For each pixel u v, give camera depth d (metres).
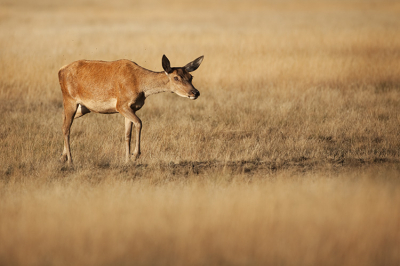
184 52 53.72
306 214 13.99
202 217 13.99
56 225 13.70
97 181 20.95
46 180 21.03
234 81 43.47
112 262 11.59
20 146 26.06
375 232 12.88
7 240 12.85
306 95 38.78
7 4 162.50
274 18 116.56
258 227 13.20
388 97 37.78
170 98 39.06
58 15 121.88
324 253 11.80
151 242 12.49
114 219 14.09
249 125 31.14
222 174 20.83
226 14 134.12
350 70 45.88
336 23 95.06
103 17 119.25
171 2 190.88
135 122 24.45
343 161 23.97
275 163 23.73
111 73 24.50
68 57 50.50
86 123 31.27
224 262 11.56
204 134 29.22
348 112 33.44
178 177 21.62
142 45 61.22
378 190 16.19
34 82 41.28
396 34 67.00
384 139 27.55
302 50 56.03
